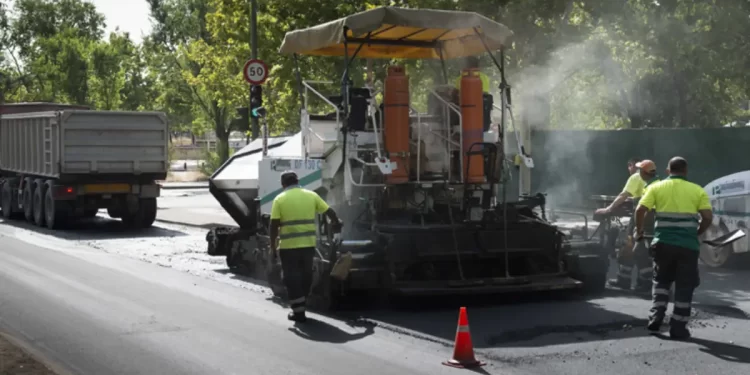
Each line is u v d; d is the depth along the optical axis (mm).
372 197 10656
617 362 7418
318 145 11516
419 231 10000
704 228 8461
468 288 9797
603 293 11141
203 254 16031
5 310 10227
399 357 7742
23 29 76125
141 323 9430
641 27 18766
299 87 11891
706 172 21484
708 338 8367
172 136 94562
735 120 33469
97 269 13859
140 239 18859
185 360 7750
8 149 24938
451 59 12703
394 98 10352
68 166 20625
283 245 9484
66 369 7469
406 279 10273
